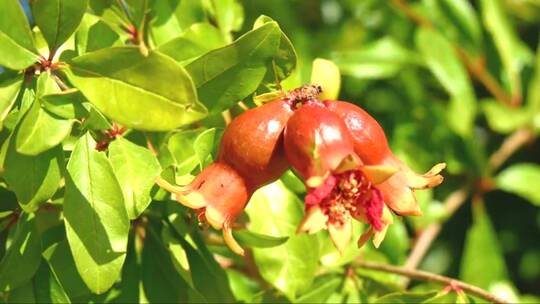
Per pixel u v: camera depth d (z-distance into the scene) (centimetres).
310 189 47
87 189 50
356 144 49
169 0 56
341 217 47
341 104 49
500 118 71
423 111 71
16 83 50
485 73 72
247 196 49
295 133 48
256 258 56
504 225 76
